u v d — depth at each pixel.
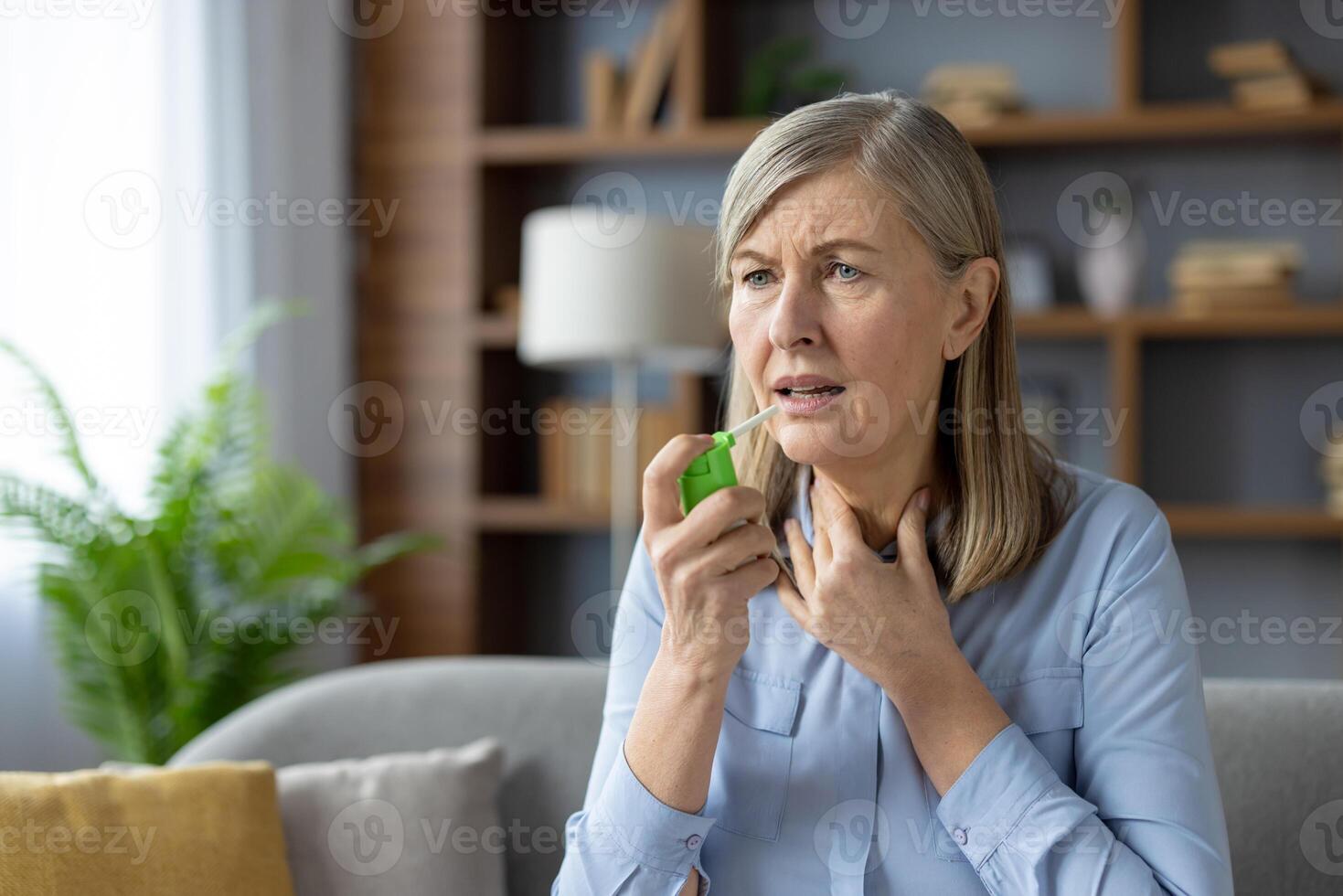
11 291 2.37
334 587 2.57
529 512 3.18
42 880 1.20
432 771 1.36
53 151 2.47
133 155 2.65
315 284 3.13
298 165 3.10
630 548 3.11
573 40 3.43
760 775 0.98
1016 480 0.98
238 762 1.40
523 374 3.48
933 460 1.02
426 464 3.24
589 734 1.42
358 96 3.32
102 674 2.30
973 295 0.97
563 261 2.67
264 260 2.98
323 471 3.14
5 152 2.37
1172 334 2.96
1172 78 3.08
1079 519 1.00
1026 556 0.97
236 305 2.90
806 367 0.91
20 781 1.26
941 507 1.01
